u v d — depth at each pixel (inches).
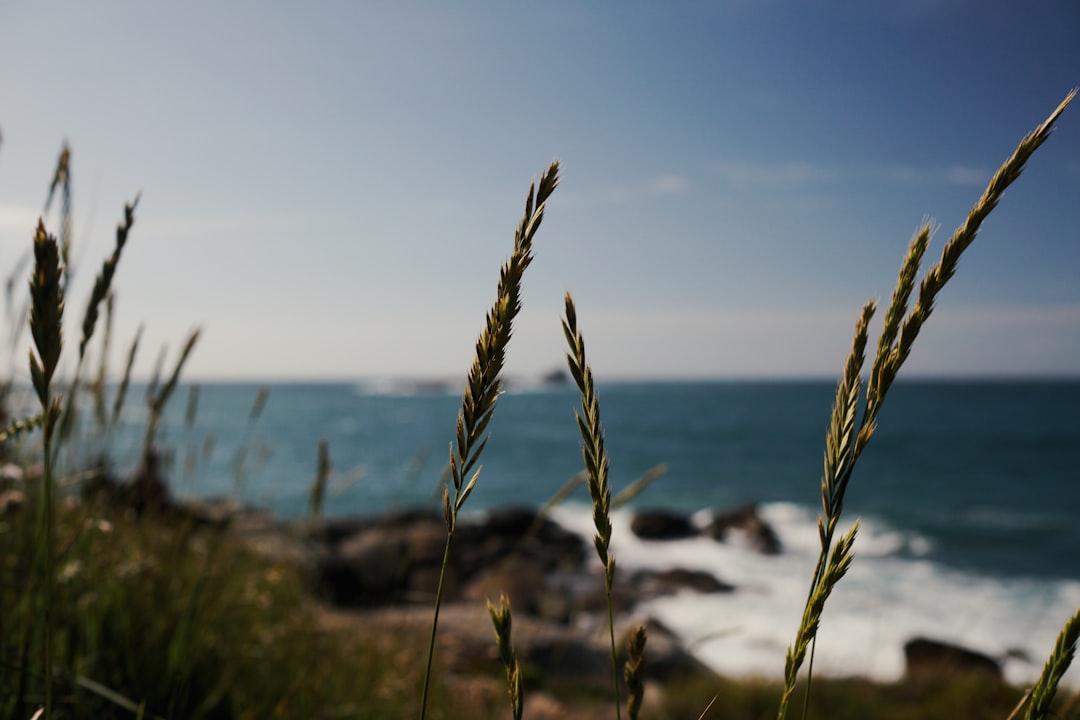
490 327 23.5
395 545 361.7
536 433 3097.9
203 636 85.4
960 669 472.7
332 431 2765.7
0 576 66.4
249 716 86.4
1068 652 24.8
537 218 23.5
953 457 2263.8
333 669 111.3
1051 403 4921.3
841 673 361.1
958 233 23.4
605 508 27.4
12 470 68.2
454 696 128.5
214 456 730.8
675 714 266.1
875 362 24.3
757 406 4886.8
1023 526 1206.3
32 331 27.9
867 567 888.9
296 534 129.5
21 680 51.6
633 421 3661.4
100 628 75.4
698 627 596.7
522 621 221.5
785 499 1547.7
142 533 90.3
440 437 2539.4
